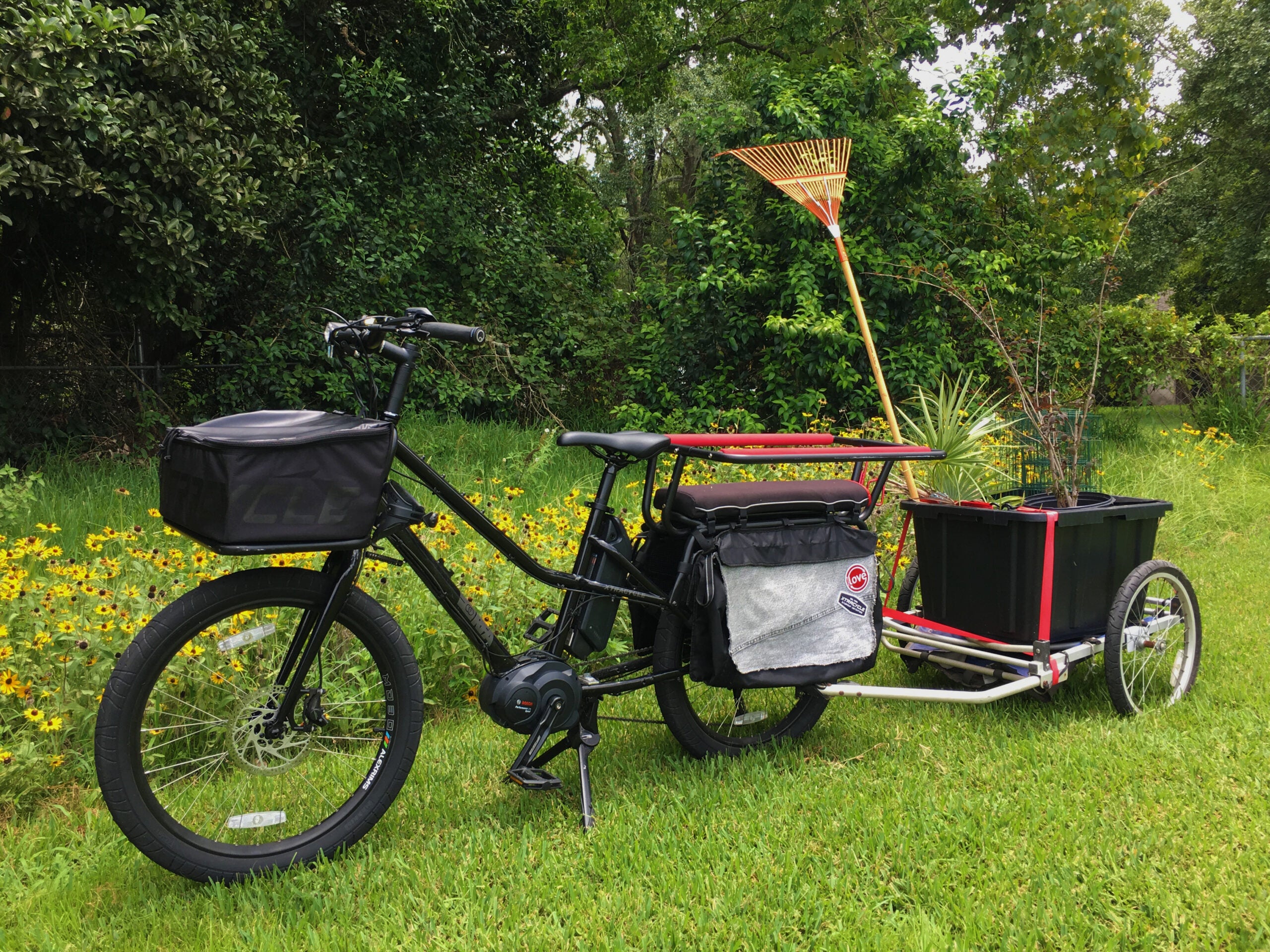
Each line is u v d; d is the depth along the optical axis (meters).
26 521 5.08
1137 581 3.15
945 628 3.35
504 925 1.99
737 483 2.82
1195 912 1.99
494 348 9.70
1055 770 2.70
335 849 2.25
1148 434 10.59
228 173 6.96
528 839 2.35
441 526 3.86
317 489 2.02
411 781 2.71
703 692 3.41
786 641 2.71
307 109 9.88
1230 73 20.33
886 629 3.50
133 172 6.47
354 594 2.28
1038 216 9.92
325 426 2.13
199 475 1.99
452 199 10.36
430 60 11.01
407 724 2.34
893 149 8.75
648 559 2.85
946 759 2.85
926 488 4.05
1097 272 16.30
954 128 8.71
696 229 8.64
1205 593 4.87
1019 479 4.43
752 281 8.49
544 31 13.00
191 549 4.21
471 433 8.32
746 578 2.65
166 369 8.79
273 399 9.02
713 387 9.10
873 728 3.12
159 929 2.00
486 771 2.78
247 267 8.96
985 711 3.28
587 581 2.59
